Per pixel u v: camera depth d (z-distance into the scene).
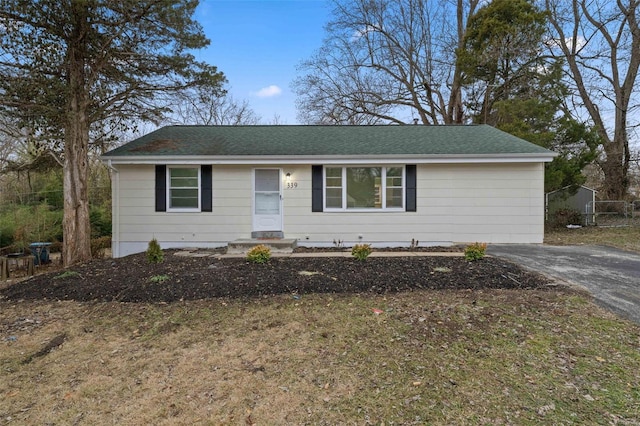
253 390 2.86
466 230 9.72
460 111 20.23
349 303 4.69
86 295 5.17
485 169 9.65
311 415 2.54
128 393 2.85
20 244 12.16
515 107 14.26
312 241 9.84
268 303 4.74
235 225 9.84
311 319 4.23
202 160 9.38
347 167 9.80
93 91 8.87
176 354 3.48
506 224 9.66
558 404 2.61
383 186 9.80
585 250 8.49
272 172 9.84
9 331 4.11
